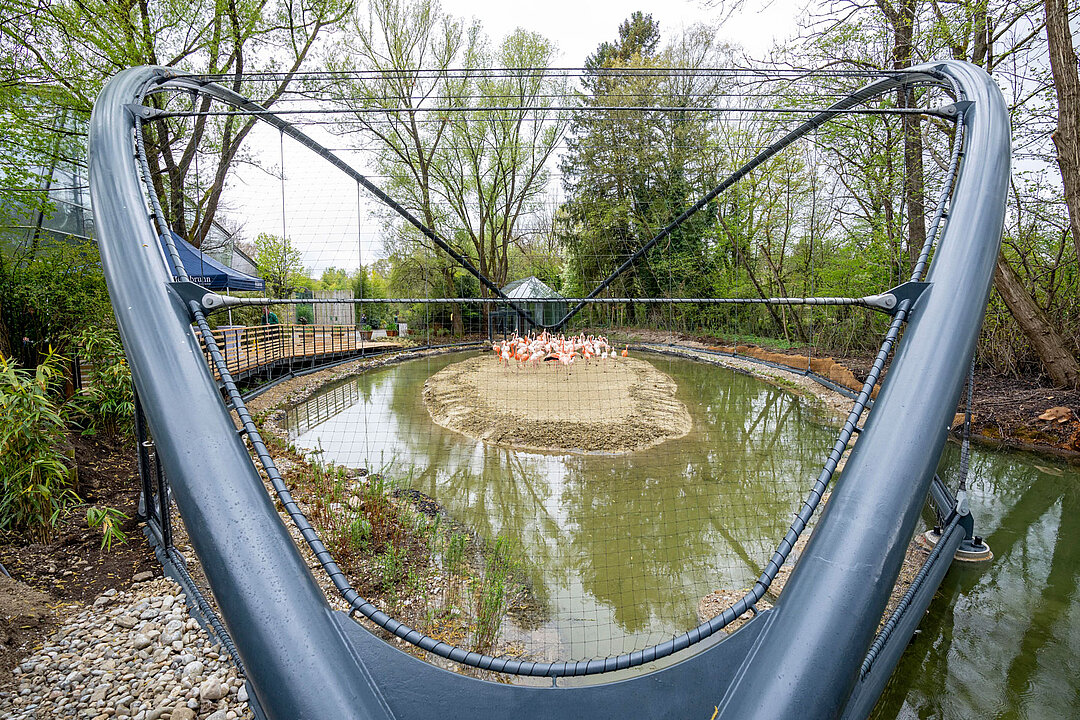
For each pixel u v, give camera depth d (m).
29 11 6.80
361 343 13.47
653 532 4.98
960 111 2.68
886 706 2.78
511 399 9.55
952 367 1.90
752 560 4.47
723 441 7.88
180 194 9.46
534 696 1.53
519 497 5.82
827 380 10.90
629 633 3.48
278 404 9.51
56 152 7.38
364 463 6.72
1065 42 6.48
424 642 1.59
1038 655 3.18
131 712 2.43
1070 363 7.87
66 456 4.41
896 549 1.62
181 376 1.93
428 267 13.83
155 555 3.79
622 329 14.27
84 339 5.59
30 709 2.42
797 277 14.58
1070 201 6.67
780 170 13.30
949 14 7.88
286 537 1.72
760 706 1.40
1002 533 4.78
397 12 16.84
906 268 9.30
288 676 1.44
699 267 13.78
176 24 9.80
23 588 3.26
